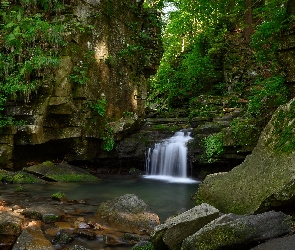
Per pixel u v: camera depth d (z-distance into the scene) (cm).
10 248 439
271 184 492
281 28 796
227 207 540
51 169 995
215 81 1862
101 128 1163
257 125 927
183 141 1157
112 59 1238
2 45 991
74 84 1068
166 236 390
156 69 1516
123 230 519
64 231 502
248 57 1700
